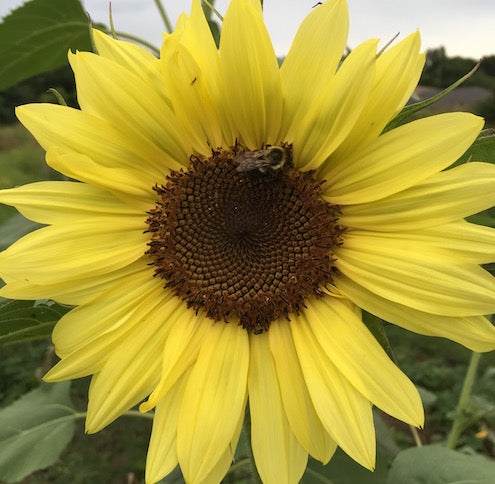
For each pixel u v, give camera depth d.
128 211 0.16
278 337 0.16
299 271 0.17
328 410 0.14
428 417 0.54
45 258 0.15
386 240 0.15
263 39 0.14
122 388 0.15
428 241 0.15
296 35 0.15
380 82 0.14
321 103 0.15
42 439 0.23
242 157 0.16
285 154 0.16
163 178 0.17
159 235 0.17
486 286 0.14
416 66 0.14
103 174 0.15
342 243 0.16
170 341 0.16
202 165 0.17
